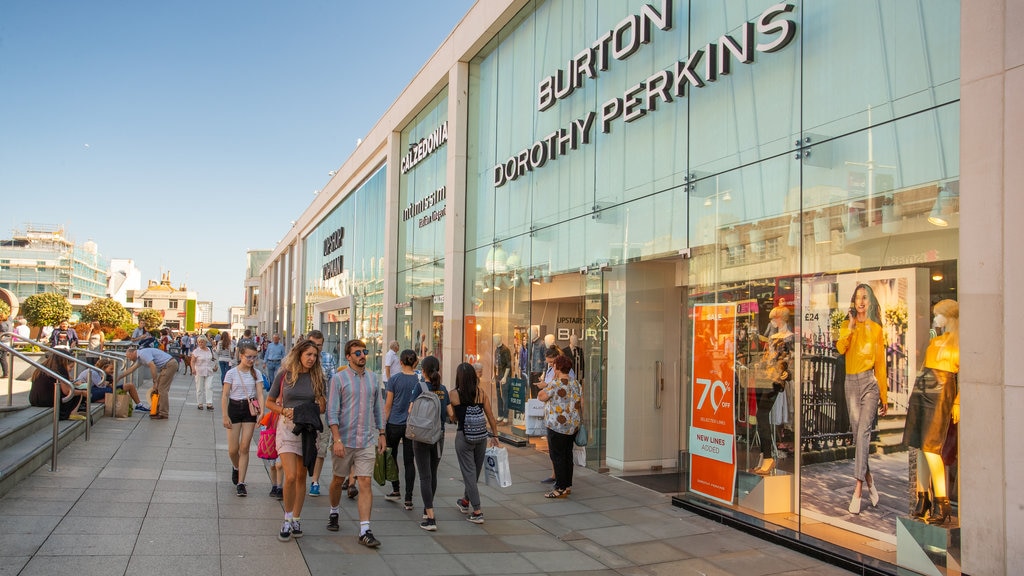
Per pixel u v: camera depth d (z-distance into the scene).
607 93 10.70
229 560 5.52
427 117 19.25
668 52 9.35
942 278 5.73
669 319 10.52
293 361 6.30
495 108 14.86
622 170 10.28
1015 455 4.80
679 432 10.57
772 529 6.90
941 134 5.79
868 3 6.51
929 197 5.86
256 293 76.31
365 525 6.22
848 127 6.66
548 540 6.78
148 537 5.93
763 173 7.68
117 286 136.62
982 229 5.13
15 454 7.86
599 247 10.81
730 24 8.24
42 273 101.62
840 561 6.03
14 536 5.64
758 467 7.50
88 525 6.11
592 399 10.74
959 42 5.68
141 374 21.47
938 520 5.64
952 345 5.62
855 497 6.44
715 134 8.43
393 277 21.95
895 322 6.13
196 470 9.02
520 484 9.43
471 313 15.68
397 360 14.73
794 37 7.33
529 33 13.38
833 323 6.75
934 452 5.72
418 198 19.83
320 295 37.38
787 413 7.20
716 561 6.20
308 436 6.23
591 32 11.23
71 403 11.11
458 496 8.63
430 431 6.95
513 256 13.72
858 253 6.50
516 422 13.30
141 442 10.93
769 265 7.54
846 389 6.59
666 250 9.26
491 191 14.89
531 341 12.87
